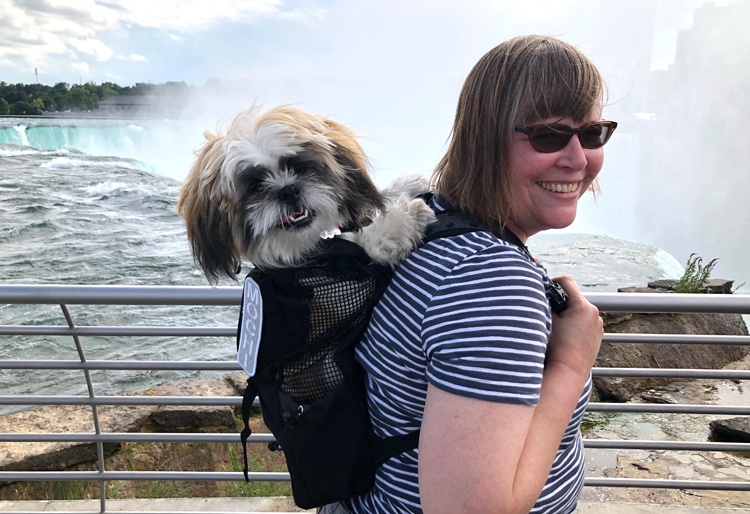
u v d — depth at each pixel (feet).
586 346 4.05
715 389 18.43
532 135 4.21
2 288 6.97
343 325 4.09
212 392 18.15
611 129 4.59
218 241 5.25
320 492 4.30
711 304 6.75
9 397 7.70
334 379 4.17
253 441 7.84
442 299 3.60
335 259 4.14
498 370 3.26
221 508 9.70
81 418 16.19
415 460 4.08
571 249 48.78
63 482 14.26
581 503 9.37
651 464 13.29
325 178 5.27
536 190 4.48
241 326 4.43
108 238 62.64
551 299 4.23
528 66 4.15
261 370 4.21
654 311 6.81
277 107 5.67
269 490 12.98
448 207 4.68
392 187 6.40
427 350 3.60
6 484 13.71
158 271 51.65
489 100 4.26
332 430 4.15
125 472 8.25
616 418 16.52
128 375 30.83
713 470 12.93
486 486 3.15
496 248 3.70
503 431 3.20
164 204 83.61
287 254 4.91
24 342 35.09
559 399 3.73
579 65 4.18
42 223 67.87
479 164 4.34
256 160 5.04
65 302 7.06
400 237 4.19
